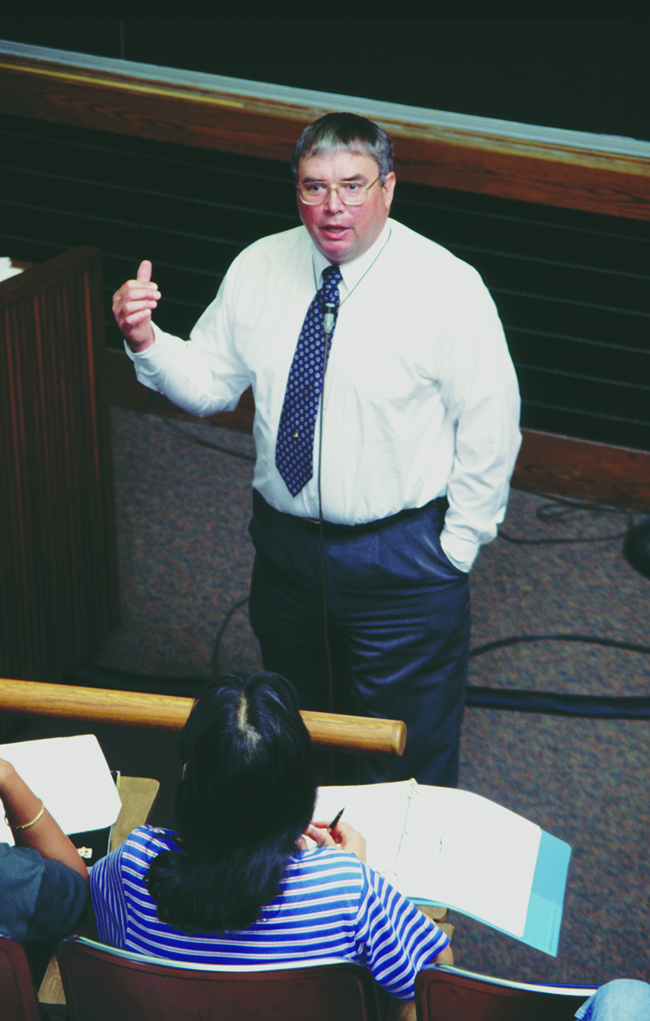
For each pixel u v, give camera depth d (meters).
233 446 9.85
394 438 4.99
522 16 8.91
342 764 6.10
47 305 6.36
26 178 10.38
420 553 5.24
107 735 6.86
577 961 5.46
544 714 7.08
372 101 9.34
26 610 6.78
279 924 2.88
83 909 3.31
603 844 6.14
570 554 8.66
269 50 9.77
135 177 10.10
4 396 6.20
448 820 3.66
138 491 9.16
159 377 5.23
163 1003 2.89
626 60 8.83
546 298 9.38
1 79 9.85
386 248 4.86
